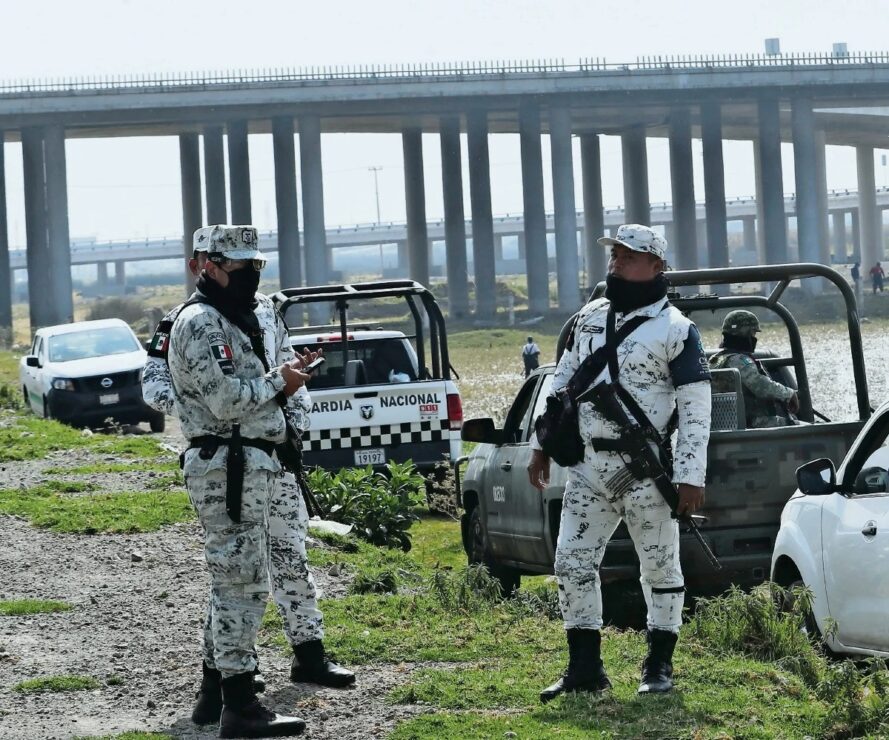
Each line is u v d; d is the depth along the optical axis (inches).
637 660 318.7
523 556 466.9
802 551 336.8
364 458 687.7
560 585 285.4
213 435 261.6
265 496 263.1
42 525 569.3
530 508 450.9
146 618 394.9
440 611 387.2
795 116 4047.7
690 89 3870.6
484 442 483.8
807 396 466.3
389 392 690.8
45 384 1103.0
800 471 327.9
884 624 297.4
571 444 279.1
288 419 272.5
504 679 303.4
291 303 685.9
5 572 477.4
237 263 263.6
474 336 3403.1
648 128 4680.1
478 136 3961.6
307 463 681.6
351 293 697.0
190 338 257.0
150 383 275.7
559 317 3873.0
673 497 272.4
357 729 269.0
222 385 253.9
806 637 323.3
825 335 2687.0
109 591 438.3
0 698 307.1
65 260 3676.2
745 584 406.9
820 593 327.9
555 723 262.5
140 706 298.7
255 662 269.3
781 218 4050.2
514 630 358.9
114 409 1094.4
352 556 493.0
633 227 275.0
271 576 303.6
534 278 3954.2
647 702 272.7
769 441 403.2
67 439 940.6
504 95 3752.5
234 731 263.3
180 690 310.7
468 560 528.4
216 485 260.4
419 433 693.9
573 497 283.4
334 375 715.4
